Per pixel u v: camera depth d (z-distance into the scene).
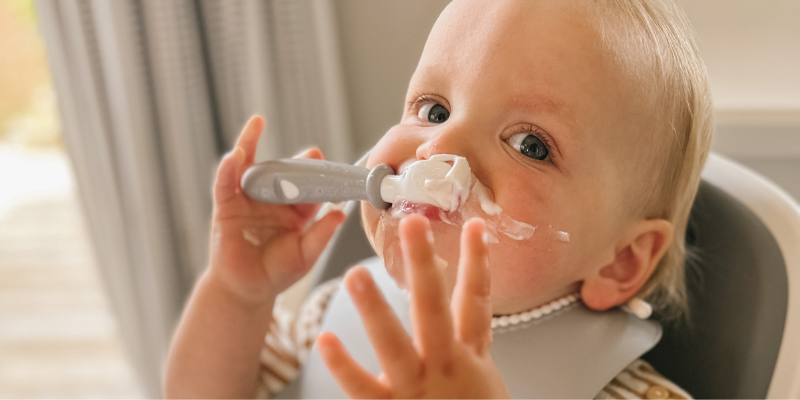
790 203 0.67
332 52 1.38
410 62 1.32
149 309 1.25
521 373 0.60
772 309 0.62
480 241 0.38
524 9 0.52
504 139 0.52
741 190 0.70
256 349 0.72
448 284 0.47
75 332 1.79
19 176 2.79
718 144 1.05
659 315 0.73
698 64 0.64
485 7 0.54
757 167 1.07
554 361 0.61
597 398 0.62
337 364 0.38
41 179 2.76
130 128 1.14
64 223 2.40
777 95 1.04
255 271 0.67
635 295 0.69
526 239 0.51
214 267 0.68
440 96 0.55
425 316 0.37
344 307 0.73
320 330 0.77
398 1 1.31
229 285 0.67
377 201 0.49
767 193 0.68
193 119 1.28
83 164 1.16
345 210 0.75
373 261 0.77
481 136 0.51
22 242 2.28
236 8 1.27
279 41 1.35
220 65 1.33
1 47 2.88
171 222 1.29
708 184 0.73
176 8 1.22
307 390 0.71
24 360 1.69
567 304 0.65
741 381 0.63
